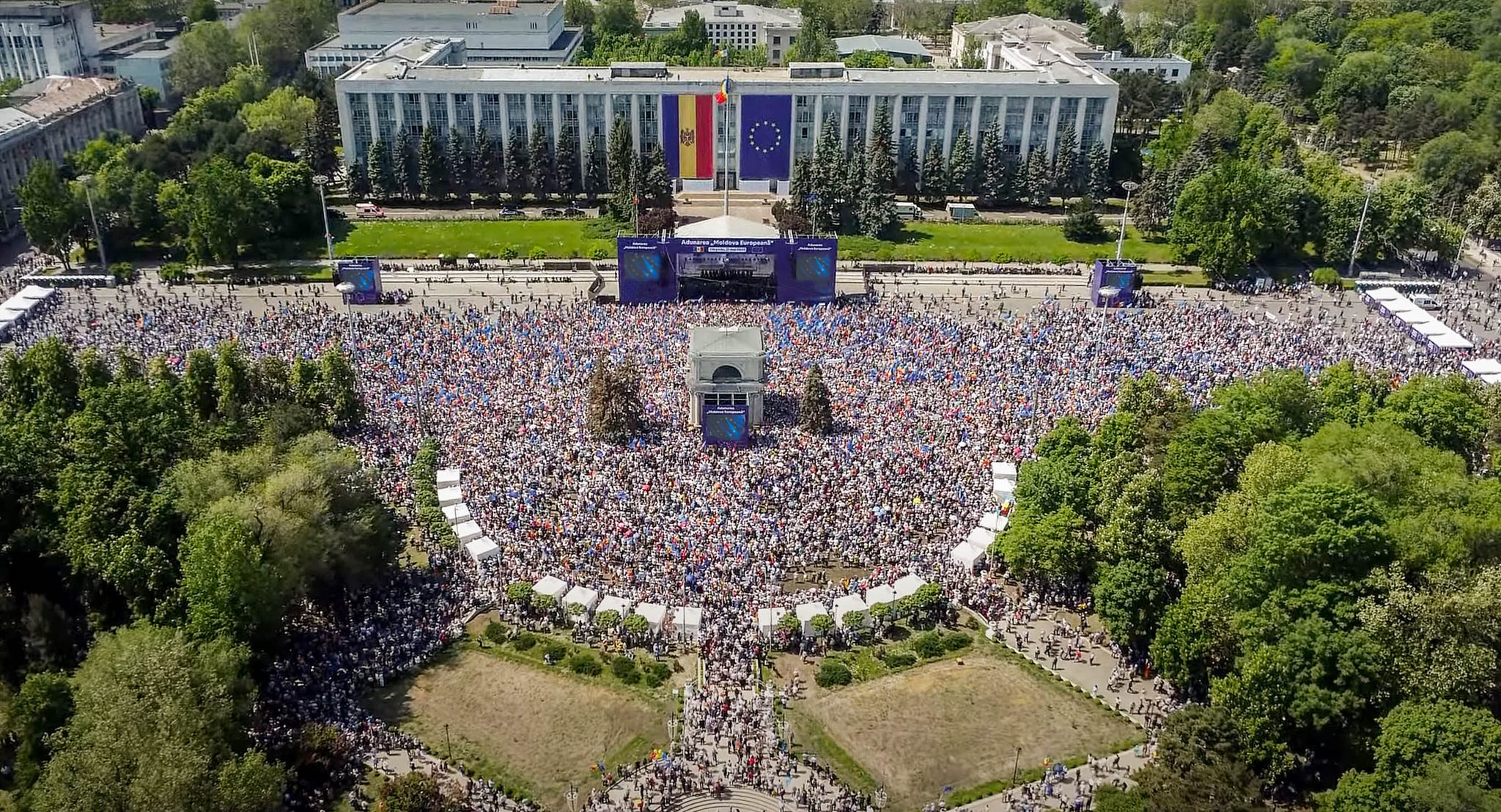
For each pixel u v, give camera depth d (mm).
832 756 94688
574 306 191250
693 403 144500
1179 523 111125
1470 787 73375
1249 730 87812
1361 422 130250
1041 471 117625
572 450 137125
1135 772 87438
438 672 103250
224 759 84125
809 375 142125
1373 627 87375
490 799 89188
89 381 137750
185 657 86812
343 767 90688
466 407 148750
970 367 162875
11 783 89312
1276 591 92438
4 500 107500
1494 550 96125
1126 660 106188
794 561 117562
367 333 172875
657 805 88750
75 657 100562
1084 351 168750
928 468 133875
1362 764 87125
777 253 193625
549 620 110312
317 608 110812
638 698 100625
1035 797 90125
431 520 122125
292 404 139250
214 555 96375
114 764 78625
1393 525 96250
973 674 104375
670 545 116938
